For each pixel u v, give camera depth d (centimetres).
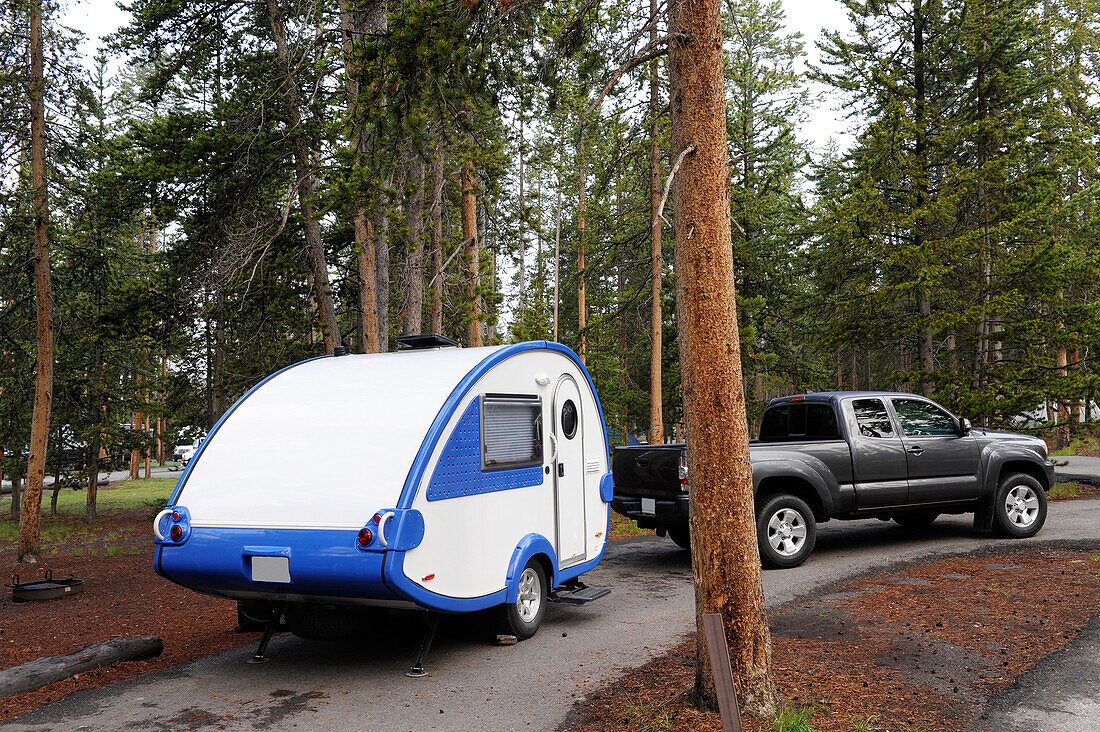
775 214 2330
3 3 1312
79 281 1559
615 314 2320
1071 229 1919
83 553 1428
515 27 622
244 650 656
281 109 1378
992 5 1622
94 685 564
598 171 1667
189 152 1333
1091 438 3097
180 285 1416
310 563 530
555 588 707
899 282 1612
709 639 365
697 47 458
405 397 596
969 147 1670
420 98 701
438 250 1803
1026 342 1609
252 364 1580
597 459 787
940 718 441
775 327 2391
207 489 590
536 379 689
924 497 986
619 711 469
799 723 412
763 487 932
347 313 1770
